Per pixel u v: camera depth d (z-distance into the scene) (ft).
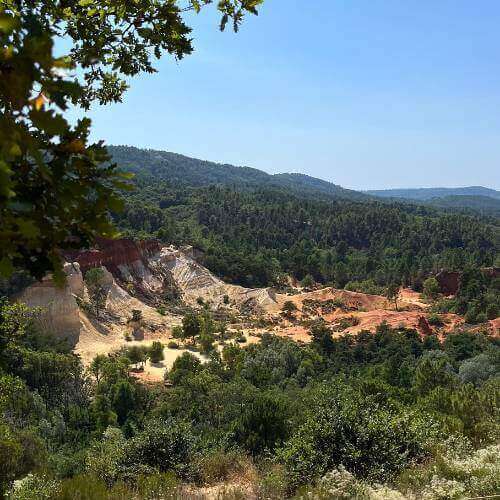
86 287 218.18
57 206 6.61
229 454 41.65
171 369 165.78
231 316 266.77
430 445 36.04
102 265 241.55
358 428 35.76
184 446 41.73
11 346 28.09
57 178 6.54
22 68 5.64
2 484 37.81
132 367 171.94
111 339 195.31
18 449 45.16
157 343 184.03
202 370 153.89
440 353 190.49
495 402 57.67
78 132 6.68
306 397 70.69
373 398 43.45
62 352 151.53
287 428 51.29
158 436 41.42
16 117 5.79
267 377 147.95
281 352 183.01
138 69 15.26
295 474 33.76
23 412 98.37
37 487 32.42
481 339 211.00
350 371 177.99
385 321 243.19
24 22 6.13
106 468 39.88
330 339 210.79
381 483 31.27
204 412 114.21
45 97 6.02
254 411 52.54
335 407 38.81
